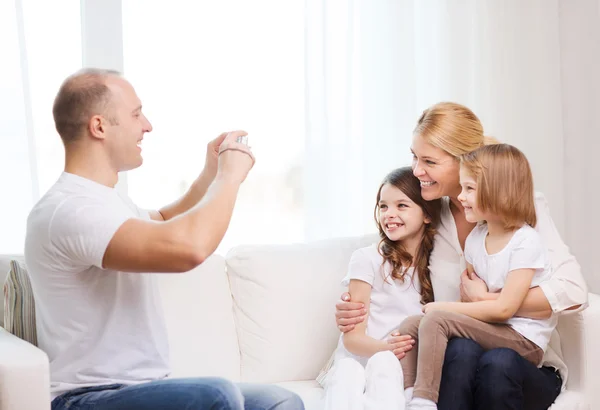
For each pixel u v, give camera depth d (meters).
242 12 2.81
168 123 2.74
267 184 2.88
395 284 2.24
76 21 2.66
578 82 3.23
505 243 2.06
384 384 1.93
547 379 2.05
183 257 1.66
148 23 2.72
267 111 2.86
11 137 2.56
